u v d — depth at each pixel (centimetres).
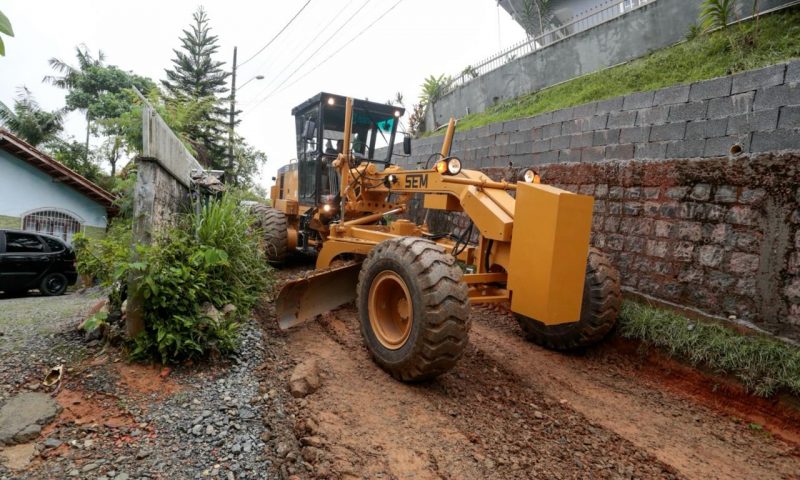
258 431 245
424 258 314
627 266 482
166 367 296
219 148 2162
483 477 230
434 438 262
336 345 401
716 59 564
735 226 389
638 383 380
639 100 512
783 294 355
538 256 315
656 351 402
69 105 2238
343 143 596
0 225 1115
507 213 356
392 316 358
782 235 357
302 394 293
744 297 381
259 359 338
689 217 425
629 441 286
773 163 363
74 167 1656
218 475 207
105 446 219
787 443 298
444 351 303
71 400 252
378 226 539
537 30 1256
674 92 477
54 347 312
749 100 411
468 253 409
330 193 638
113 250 389
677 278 434
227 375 304
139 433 231
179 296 307
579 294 320
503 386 352
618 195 495
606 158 544
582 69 839
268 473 212
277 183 945
